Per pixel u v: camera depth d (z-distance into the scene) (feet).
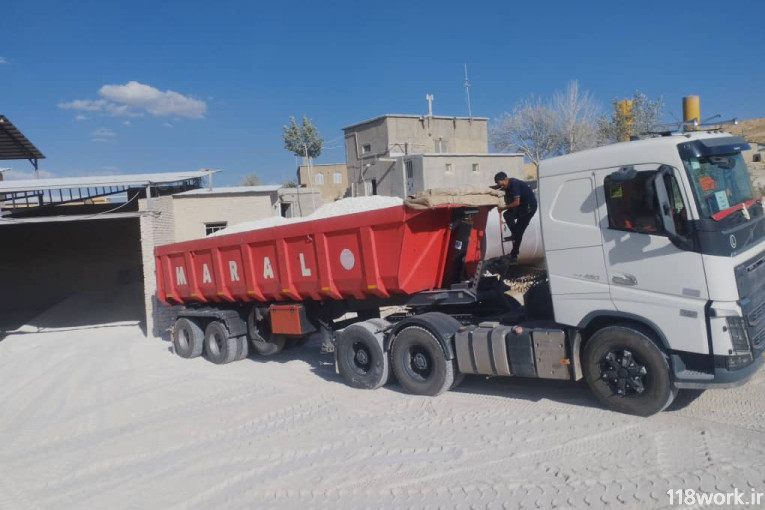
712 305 18.44
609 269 20.59
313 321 33.32
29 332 63.77
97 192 69.67
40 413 31.07
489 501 15.92
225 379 33.91
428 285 27.78
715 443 17.66
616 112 93.35
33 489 20.88
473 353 24.13
